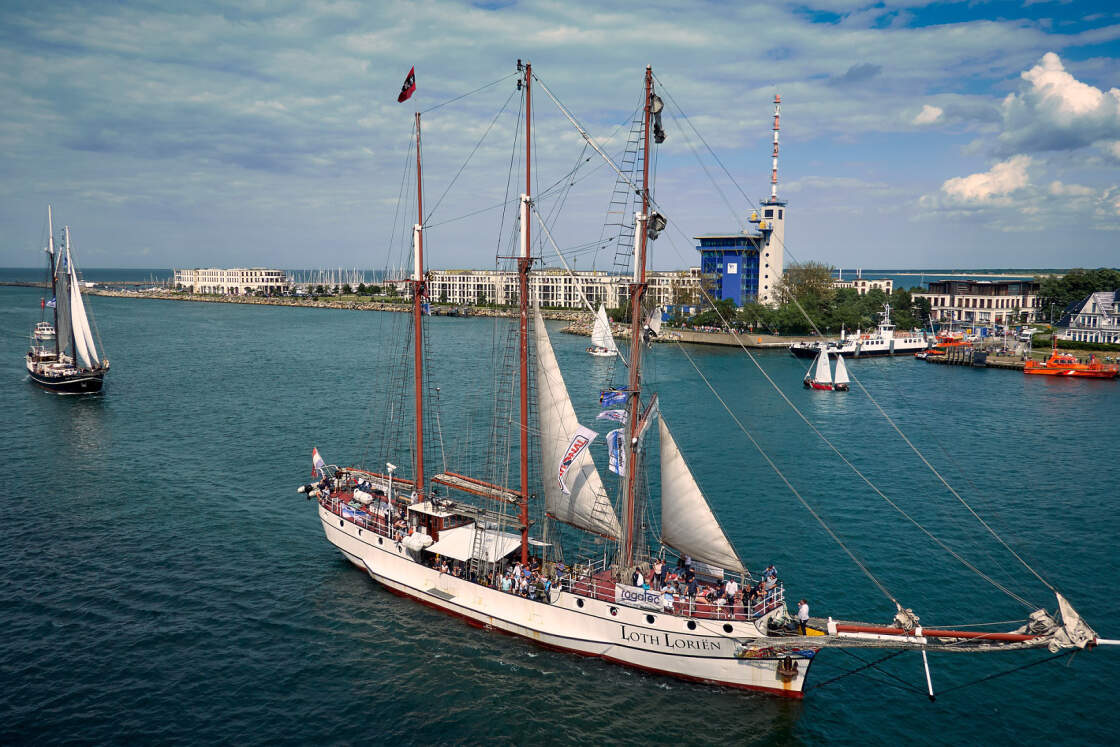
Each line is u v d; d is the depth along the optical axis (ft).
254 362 557.33
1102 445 311.88
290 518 220.02
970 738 124.88
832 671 146.20
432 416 348.79
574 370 518.37
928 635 126.62
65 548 194.39
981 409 397.19
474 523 170.30
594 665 146.10
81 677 137.59
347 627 159.02
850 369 574.56
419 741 123.44
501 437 303.48
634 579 147.64
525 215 161.89
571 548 196.44
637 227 150.20
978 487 250.78
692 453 292.40
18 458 279.08
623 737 125.18
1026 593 173.27
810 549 197.98
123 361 559.38
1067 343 653.71
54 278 448.65
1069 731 126.41
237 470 266.16
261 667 143.23
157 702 131.23
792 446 305.53
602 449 304.91
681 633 136.77
